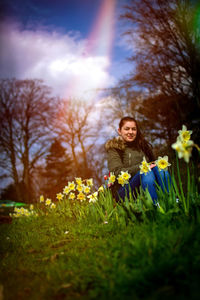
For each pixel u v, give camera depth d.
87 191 3.80
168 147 4.32
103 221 3.05
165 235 1.92
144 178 3.09
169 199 2.55
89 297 1.47
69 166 29.22
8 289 1.75
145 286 1.45
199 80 11.88
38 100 24.94
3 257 2.51
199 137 4.84
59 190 6.73
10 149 24.06
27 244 2.87
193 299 1.19
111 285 1.46
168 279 1.43
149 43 13.48
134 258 1.70
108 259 1.81
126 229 2.46
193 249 1.63
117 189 3.58
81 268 1.85
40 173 25.67
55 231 3.31
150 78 13.83
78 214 3.85
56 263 2.05
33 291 1.67
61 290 1.64
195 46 11.88
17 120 24.56
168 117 12.48
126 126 3.63
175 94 12.69
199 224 1.92
